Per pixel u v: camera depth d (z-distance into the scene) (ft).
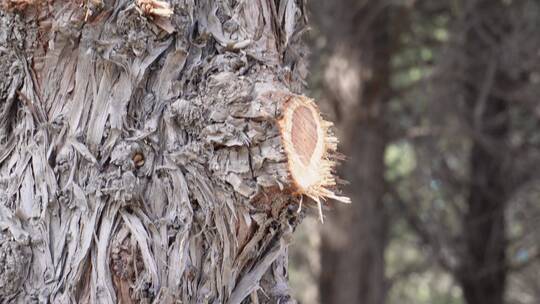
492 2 14.37
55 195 5.32
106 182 5.29
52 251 5.31
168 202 5.33
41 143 5.35
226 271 5.39
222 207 5.33
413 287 21.34
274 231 5.46
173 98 5.35
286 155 5.25
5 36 5.35
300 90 5.77
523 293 19.48
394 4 14.08
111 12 5.30
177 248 5.31
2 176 5.38
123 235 5.27
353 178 14.49
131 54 5.32
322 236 14.92
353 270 14.69
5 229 5.31
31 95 5.36
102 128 5.31
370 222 14.65
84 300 5.27
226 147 5.29
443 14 14.87
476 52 14.58
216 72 5.36
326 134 5.40
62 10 5.30
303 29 5.81
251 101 5.27
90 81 5.33
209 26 5.42
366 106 14.49
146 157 5.33
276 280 5.60
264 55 5.46
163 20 5.32
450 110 14.61
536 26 14.38
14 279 5.27
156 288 5.27
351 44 14.37
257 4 5.50
